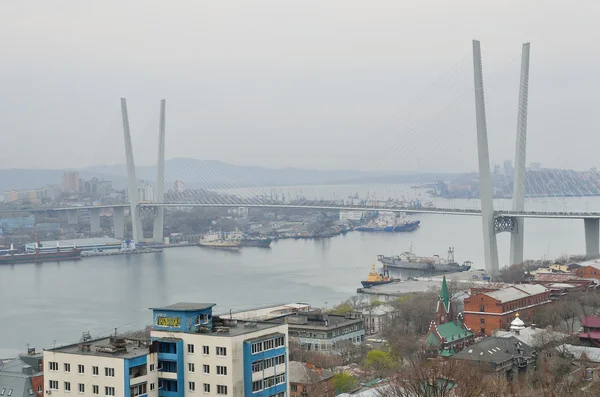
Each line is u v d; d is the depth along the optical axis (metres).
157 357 136.50
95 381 133.88
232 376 132.75
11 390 189.12
